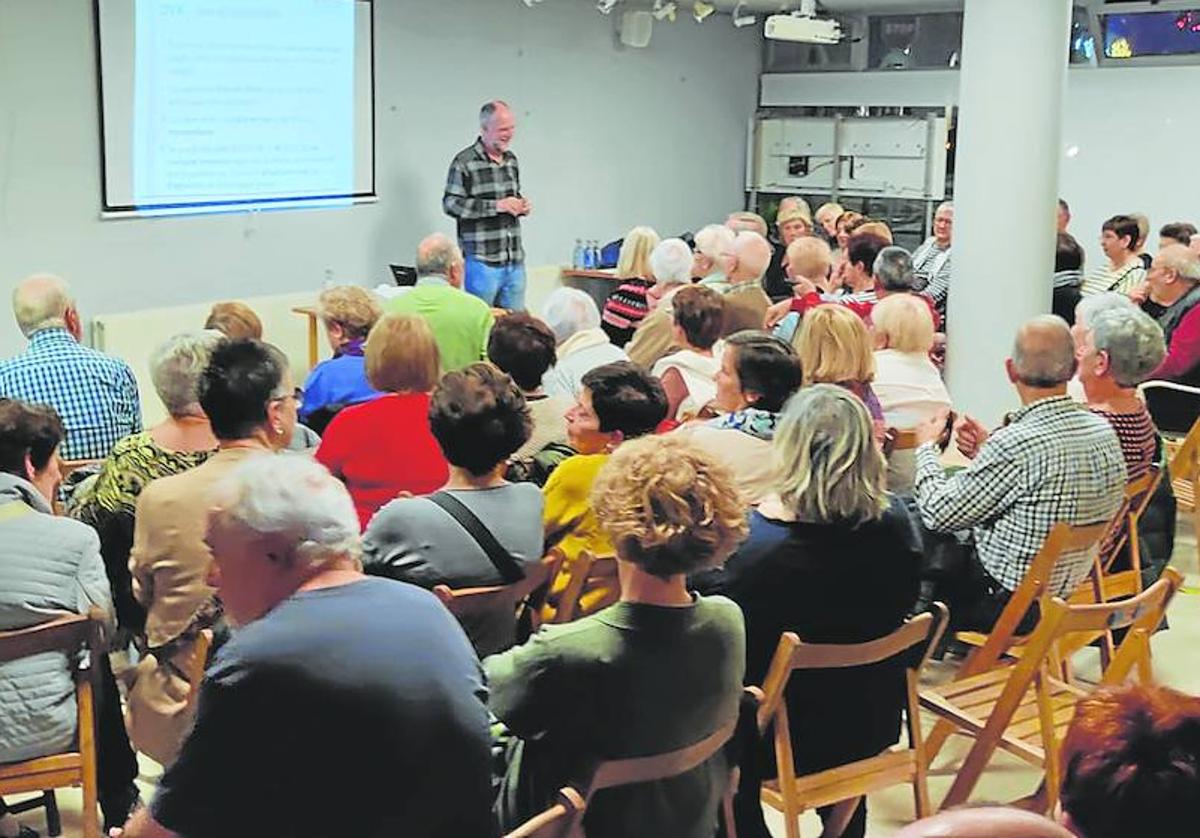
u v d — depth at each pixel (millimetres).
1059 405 3375
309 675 1674
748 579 2473
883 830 3252
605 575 2977
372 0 7520
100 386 4062
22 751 2613
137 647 3414
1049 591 3301
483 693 1822
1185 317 5414
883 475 2537
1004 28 5512
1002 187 5625
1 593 2570
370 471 3258
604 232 9367
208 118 6809
